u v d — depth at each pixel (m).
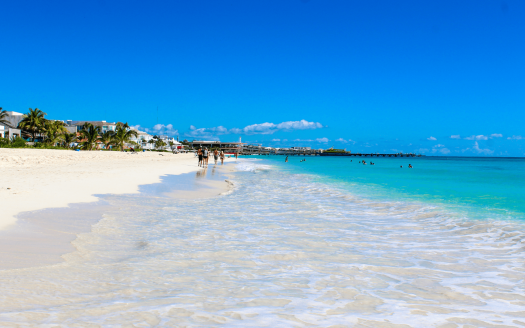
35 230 6.67
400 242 6.71
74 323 2.85
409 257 5.62
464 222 8.87
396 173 34.91
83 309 3.17
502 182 22.72
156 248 5.83
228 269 4.74
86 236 6.48
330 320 3.13
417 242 6.72
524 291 4.11
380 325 3.07
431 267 5.07
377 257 5.58
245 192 15.82
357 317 3.23
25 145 62.06
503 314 3.43
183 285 4.02
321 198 13.92
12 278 3.93
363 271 4.80
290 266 4.96
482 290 4.13
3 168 22.77
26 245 5.53
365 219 9.30
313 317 3.18
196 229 7.55
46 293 3.55
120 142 96.56
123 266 4.73
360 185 20.36
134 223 7.99
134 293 3.68
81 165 30.50
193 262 5.05
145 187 15.93
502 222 8.82
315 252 5.82
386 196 14.73
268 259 5.31
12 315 2.94
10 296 3.38
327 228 8.01
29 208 9.03
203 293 3.76
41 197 10.94
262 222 8.59
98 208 9.81
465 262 5.36
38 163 29.28
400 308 3.50
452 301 3.76
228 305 3.42
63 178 17.23
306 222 8.72
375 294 3.90
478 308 3.57
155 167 33.81
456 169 45.88
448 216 9.78
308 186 19.47
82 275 4.24
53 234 6.46
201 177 24.39
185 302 3.46
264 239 6.73
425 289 4.12
